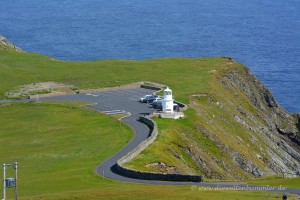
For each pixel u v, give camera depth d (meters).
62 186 100.56
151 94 172.25
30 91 178.25
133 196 90.44
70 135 136.75
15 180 91.81
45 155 122.69
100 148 124.94
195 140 141.88
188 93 175.75
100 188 96.88
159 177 102.38
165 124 142.88
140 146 121.00
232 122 169.75
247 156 151.75
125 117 151.00
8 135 139.00
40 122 148.12
